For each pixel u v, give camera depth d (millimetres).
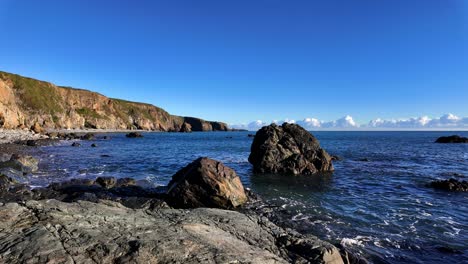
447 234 14859
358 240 13898
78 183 23344
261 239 10734
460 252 12867
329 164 35188
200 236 9031
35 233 7453
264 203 20250
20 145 57719
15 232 7488
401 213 18234
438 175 32656
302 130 38094
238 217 12695
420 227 15781
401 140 118688
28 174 28516
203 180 18875
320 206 19672
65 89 167500
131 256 7098
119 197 19141
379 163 42656
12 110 97500
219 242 8844
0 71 125000
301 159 33969
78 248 7117
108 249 7277
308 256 9938
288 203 20359
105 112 191750
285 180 29578
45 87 147625
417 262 11953
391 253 12648
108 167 36156
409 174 33188
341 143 94812
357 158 48938
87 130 153625
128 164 39312
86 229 8156
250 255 8320
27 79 137750
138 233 8422
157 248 7578
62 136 94375
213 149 67375
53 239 7285
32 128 100688
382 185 27047
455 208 19484
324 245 10641
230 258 7793
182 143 89688
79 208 9750
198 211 12797
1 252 6516
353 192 24094
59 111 144000
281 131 37531
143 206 17688
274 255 8945
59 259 6559
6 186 20391
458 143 94188
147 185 25266
